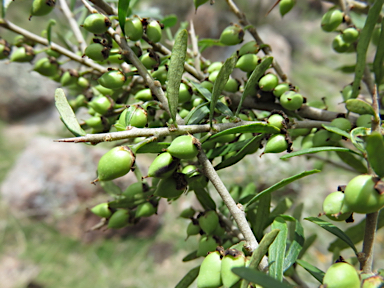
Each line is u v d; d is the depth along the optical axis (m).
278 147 0.12
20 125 1.06
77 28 0.20
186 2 1.12
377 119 0.10
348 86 0.16
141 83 0.16
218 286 0.10
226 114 0.12
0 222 0.64
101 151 0.74
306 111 0.15
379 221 0.13
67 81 0.18
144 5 1.11
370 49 0.73
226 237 0.15
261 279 0.08
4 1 0.16
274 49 1.09
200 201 0.14
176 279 0.55
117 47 0.16
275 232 0.09
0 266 0.57
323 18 0.16
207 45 0.18
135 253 0.61
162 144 0.11
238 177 0.58
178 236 0.63
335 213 0.10
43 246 0.61
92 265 0.59
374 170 0.08
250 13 1.17
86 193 0.67
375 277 0.09
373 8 0.12
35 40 0.17
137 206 0.15
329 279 0.09
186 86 0.13
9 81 1.05
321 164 0.23
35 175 0.67
